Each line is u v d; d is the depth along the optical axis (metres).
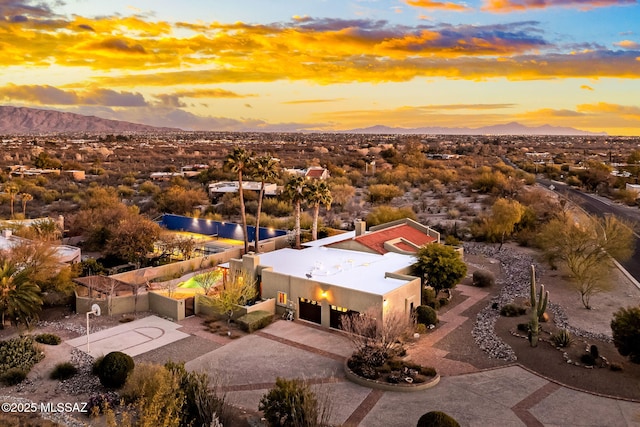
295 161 156.88
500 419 22.92
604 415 23.23
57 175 117.06
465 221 73.62
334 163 154.12
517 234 62.97
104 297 38.53
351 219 76.75
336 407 24.05
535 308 31.11
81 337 32.94
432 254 39.03
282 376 27.42
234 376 27.44
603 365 28.25
